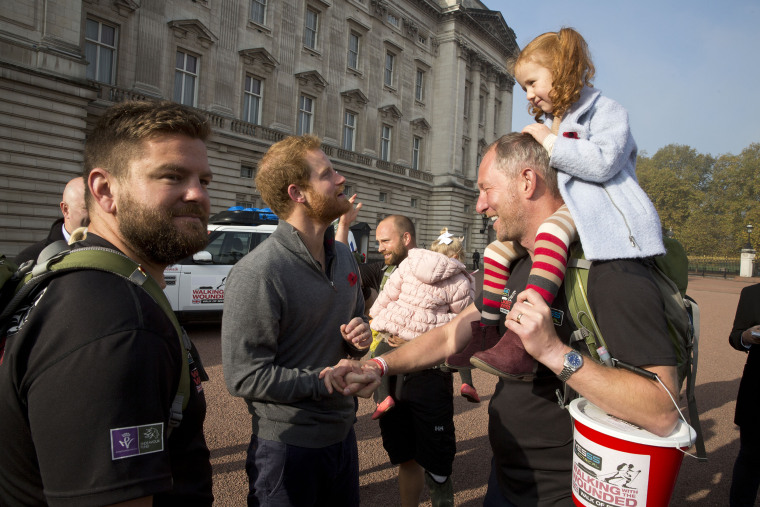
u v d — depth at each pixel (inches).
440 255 128.5
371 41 1266.0
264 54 971.9
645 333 54.9
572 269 62.7
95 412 39.2
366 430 199.9
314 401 82.7
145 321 44.3
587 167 63.7
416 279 129.3
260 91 1000.9
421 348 85.0
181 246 52.9
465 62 1546.5
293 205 85.9
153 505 49.9
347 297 91.9
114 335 41.5
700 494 157.1
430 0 1414.9
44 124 617.6
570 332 63.9
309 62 1093.8
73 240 63.2
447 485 118.7
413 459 124.7
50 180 628.7
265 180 86.7
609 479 54.9
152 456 41.8
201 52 872.3
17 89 589.6
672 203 2800.2
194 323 416.2
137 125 51.1
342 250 97.3
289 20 1042.1
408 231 159.3
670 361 53.9
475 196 1600.6
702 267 2134.6
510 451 72.3
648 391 53.1
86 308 42.2
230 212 454.0
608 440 54.7
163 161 51.4
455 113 1502.2
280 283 79.7
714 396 268.7
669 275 63.4
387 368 81.1
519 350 66.6
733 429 217.2
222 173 924.6
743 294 135.5
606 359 58.7
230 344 78.2
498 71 1722.4
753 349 128.1
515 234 72.8
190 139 53.9
